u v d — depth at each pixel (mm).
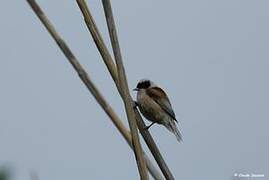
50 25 8648
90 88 8422
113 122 8492
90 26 8211
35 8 8586
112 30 8062
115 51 8070
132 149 8469
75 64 8484
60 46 8570
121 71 8039
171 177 8875
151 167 8766
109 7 8117
